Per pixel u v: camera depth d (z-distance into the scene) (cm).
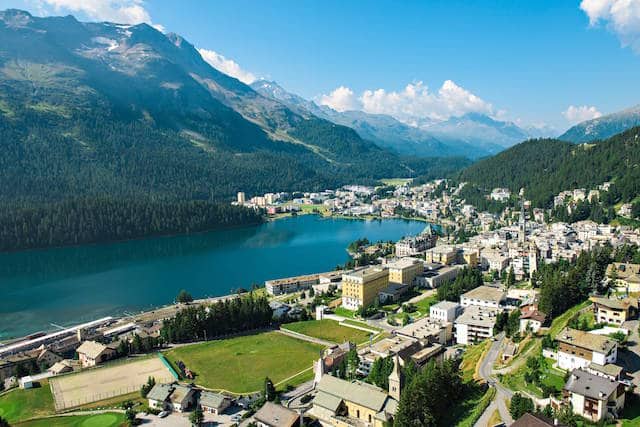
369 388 16462
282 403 18125
